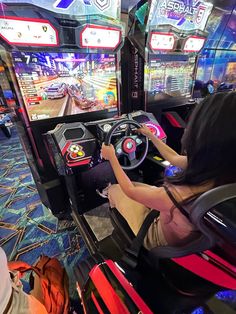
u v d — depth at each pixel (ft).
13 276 2.86
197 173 1.82
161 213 2.55
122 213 3.65
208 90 9.34
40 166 5.50
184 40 6.56
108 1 4.68
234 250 1.57
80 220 5.64
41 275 3.68
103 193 6.24
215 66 9.16
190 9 6.07
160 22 5.61
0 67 4.64
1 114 13.29
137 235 3.02
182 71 7.34
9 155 11.49
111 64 5.66
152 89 6.79
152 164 6.12
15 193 7.85
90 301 2.49
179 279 2.61
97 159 4.98
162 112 7.70
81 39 4.72
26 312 2.52
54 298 3.39
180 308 2.66
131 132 4.76
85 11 4.46
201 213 1.46
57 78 4.91
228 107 1.55
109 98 6.07
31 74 4.50
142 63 6.26
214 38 8.25
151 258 2.65
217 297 3.65
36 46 4.23
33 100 4.75
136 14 5.65
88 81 5.46
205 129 1.65
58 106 5.17
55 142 4.59
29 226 6.13
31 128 4.99
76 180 5.97
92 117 5.94
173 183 2.13
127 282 2.50
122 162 4.90
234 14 8.09
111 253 3.90
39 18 4.01
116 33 5.22
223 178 1.71
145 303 2.35
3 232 5.91
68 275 4.60
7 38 3.87
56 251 5.24
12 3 3.64
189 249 1.94
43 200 6.53
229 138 1.54
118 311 2.19
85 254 5.15
